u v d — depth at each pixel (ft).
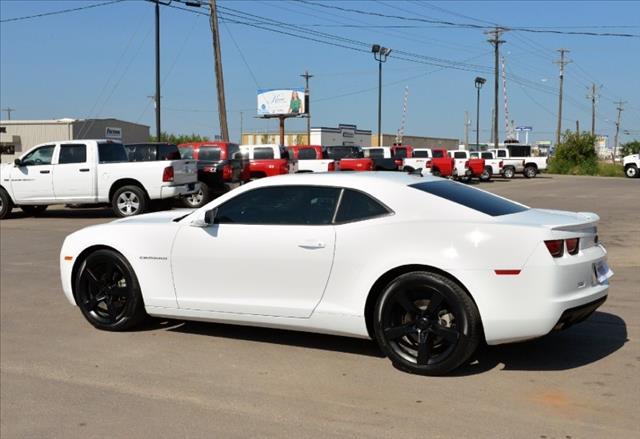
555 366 16.75
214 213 18.85
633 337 19.21
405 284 16.11
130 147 61.26
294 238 17.48
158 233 19.58
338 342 19.17
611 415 13.73
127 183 54.34
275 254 17.69
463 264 15.55
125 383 16.29
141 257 19.72
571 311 15.53
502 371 16.44
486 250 15.46
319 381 16.10
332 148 92.94
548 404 14.35
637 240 41.24
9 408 14.85
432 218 16.24
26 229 48.98
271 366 17.28
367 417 13.89
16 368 17.51
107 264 20.44
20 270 31.91
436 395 14.98
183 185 55.88
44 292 26.84
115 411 14.57
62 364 17.78
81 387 16.08
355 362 17.40
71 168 54.49
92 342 19.72
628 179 148.36
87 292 20.93
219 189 62.64
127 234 20.08
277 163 72.54
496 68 177.78
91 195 54.54
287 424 13.66
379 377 16.25
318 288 17.26
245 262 18.11
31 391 15.87
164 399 15.21
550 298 15.20
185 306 19.16
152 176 53.67
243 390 15.65
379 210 16.85
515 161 154.51
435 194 16.74
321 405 14.61
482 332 15.70
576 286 15.71
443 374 16.08
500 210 16.93
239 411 14.40
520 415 13.79
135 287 19.95
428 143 302.25
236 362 17.66
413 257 16.02
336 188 17.53
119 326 20.49
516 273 15.24
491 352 17.90
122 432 13.47
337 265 16.96
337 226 17.12
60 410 14.70
